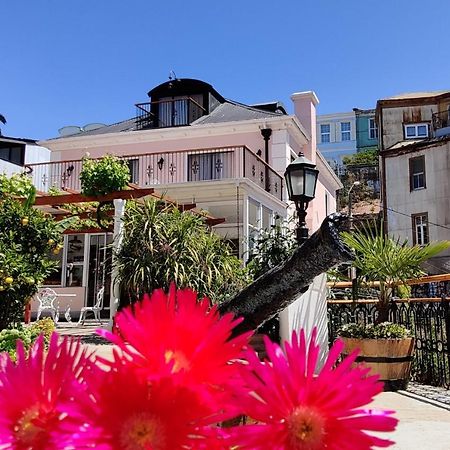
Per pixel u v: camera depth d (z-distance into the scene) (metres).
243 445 0.60
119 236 8.52
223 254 8.82
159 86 16.84
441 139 21.55
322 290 5.73
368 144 37.97
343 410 0.63
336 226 1.03
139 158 15.24
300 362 0.65
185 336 0.67
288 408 0.63
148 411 0.59
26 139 21.67
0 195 7.68
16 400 0.65
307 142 16.97
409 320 5.87
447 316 5.11
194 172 14.60
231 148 13.37
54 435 0.57
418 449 2.94
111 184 9.56
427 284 6.52
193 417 0.60
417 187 22.34
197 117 16.59
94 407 0.58
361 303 6.34
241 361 0.75
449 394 4.80
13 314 6.03
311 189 6.93
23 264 5.94
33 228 6.36
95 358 0.69
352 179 35.88
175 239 8.18
